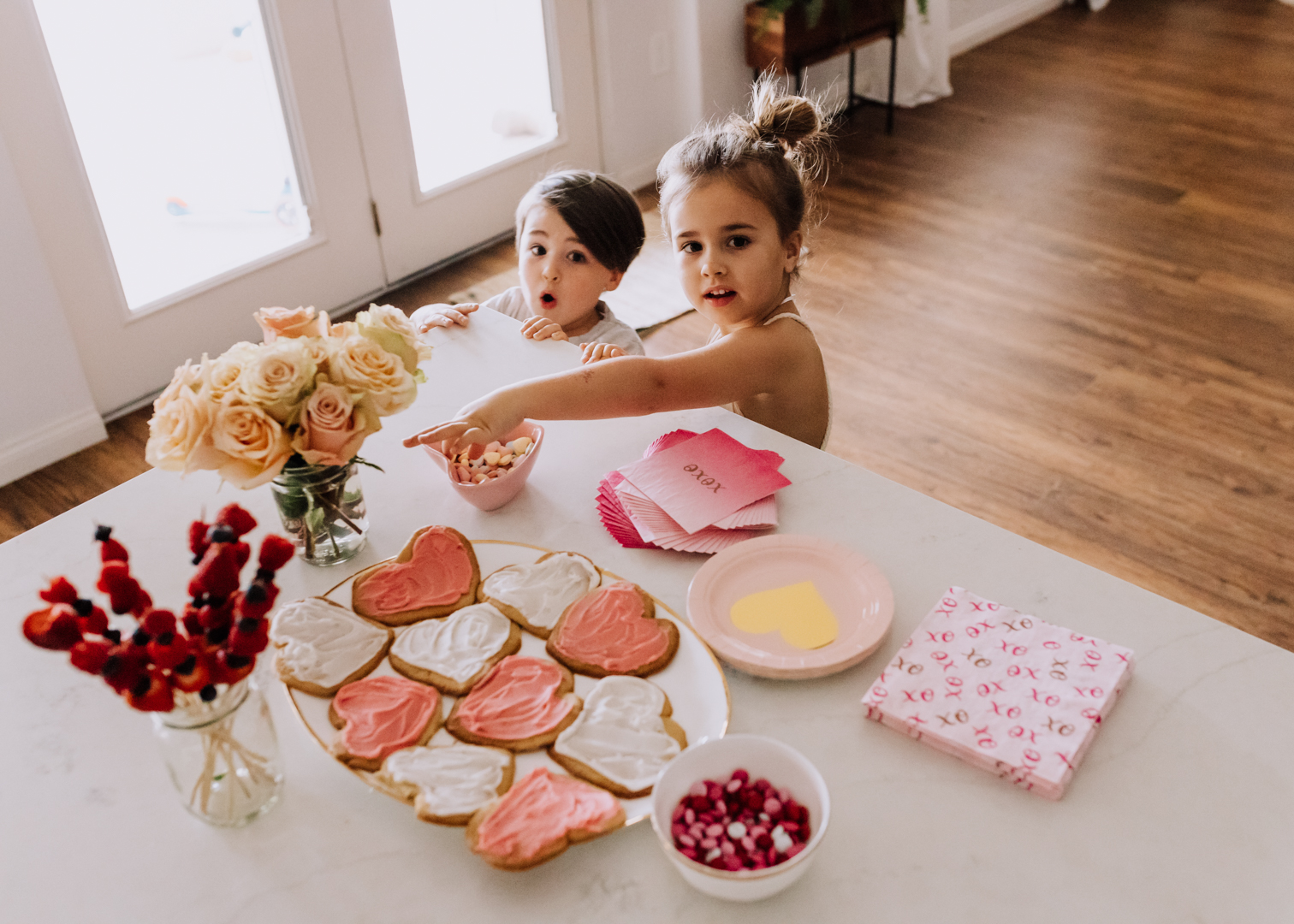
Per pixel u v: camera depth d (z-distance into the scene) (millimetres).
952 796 843
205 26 2395
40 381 2301
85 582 1084
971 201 3359
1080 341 2680
